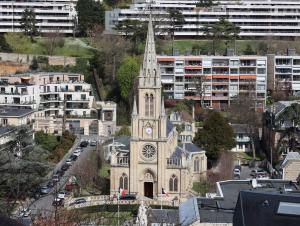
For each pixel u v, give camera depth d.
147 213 181.62
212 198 147.88
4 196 169.88
